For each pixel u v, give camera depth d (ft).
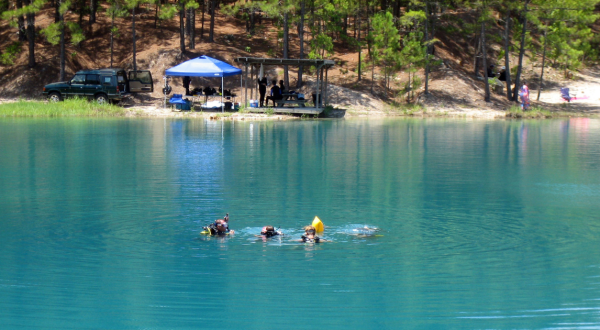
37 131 80.64
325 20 130.31
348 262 24.85
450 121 108.78
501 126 98.17
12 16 129.29
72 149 61.93
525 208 35.42
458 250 26.71
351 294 21.40
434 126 96.99
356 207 35.09
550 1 131.13
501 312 19.99
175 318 19.39
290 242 27.73
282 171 48.55
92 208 34.37
